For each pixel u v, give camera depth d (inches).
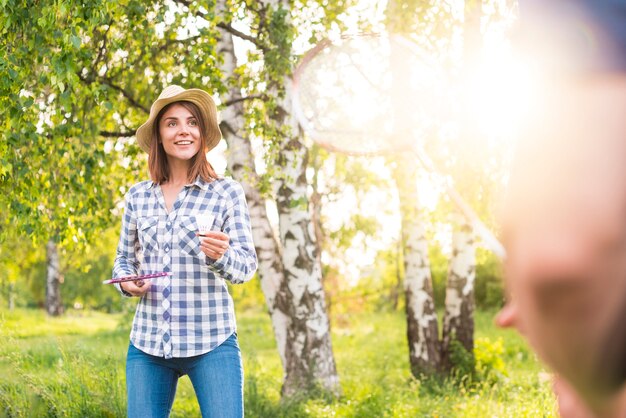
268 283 269.7
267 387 283.9
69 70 167.3
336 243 462.6
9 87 172.1
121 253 115.5
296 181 262.2
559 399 22.6
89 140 226.1
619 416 17.5
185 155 113.0
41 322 684.1
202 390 107.3
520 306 17.5
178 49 236.8
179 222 110.0
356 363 407.5
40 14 176.2
